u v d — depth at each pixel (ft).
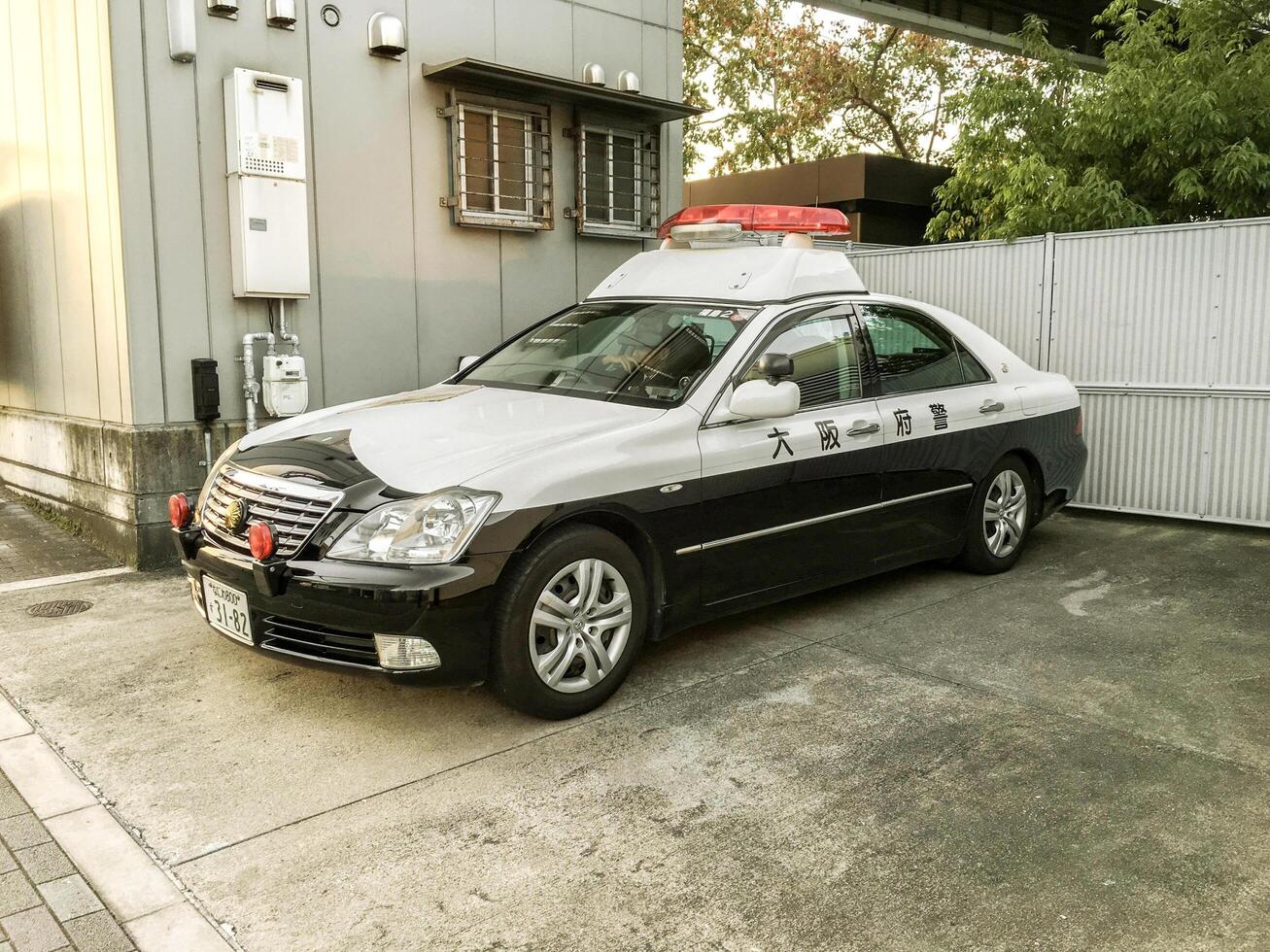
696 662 14.48
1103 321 24.44
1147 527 23.40
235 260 20.07
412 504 11.24
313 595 11.18
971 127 41.91
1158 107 36.58
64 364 21.93
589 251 27.53
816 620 16.37
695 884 8.95
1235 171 33.86
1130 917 8.42
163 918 8.45
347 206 22.31
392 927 8.35
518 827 9.93
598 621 12.47
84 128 19.61
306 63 21.34
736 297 15.65
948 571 19.45
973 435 17.74
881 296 17.22
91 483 21.04
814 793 10.59
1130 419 24.30
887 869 9.16
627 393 14.35
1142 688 13.47
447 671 11.27
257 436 14.06
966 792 10.60
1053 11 54.49
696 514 13.43
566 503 11.89
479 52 24.45
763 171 55.01
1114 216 35.73
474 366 16.98
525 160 25.53
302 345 21.83
